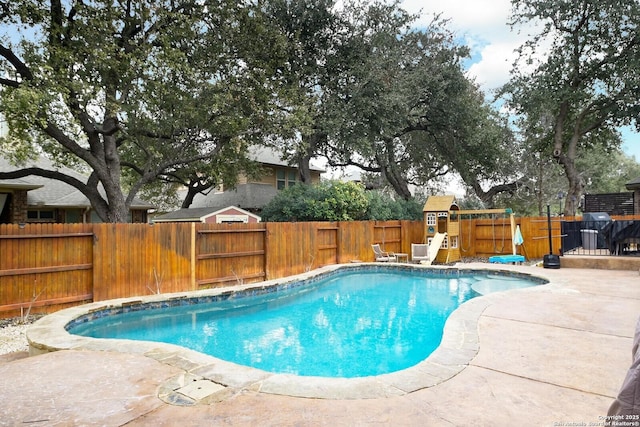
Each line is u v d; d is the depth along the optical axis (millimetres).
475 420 2744
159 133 13891
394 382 3445
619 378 3430
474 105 19984
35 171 12703
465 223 17547
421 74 17953
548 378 3459
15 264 6941
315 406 3018
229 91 13594
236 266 10539
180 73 12727
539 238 15469
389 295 10430
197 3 13438
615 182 44344
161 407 3029
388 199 18906
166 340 6777
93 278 7828
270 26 15391
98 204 13359
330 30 17516
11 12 10930
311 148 19453
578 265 11008
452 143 21312
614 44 18469
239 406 3033
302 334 7055
